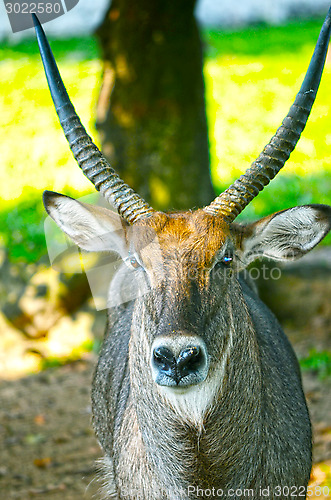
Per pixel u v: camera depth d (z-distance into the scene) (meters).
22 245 13.24
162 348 4.59
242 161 16.56
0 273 12.61
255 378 5.27
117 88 11.01
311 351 11.01
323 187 15.56
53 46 21.70
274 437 5.46
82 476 8.17
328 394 9.74
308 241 5.61
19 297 12.30
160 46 10.84
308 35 25.12
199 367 4.61
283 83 21.20
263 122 18.66
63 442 9.03
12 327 12.39
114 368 6.43
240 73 21.89
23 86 19.92
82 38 21.50
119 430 5.86
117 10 10.84
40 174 16.33
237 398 5.13
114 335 6.71
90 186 14.24
